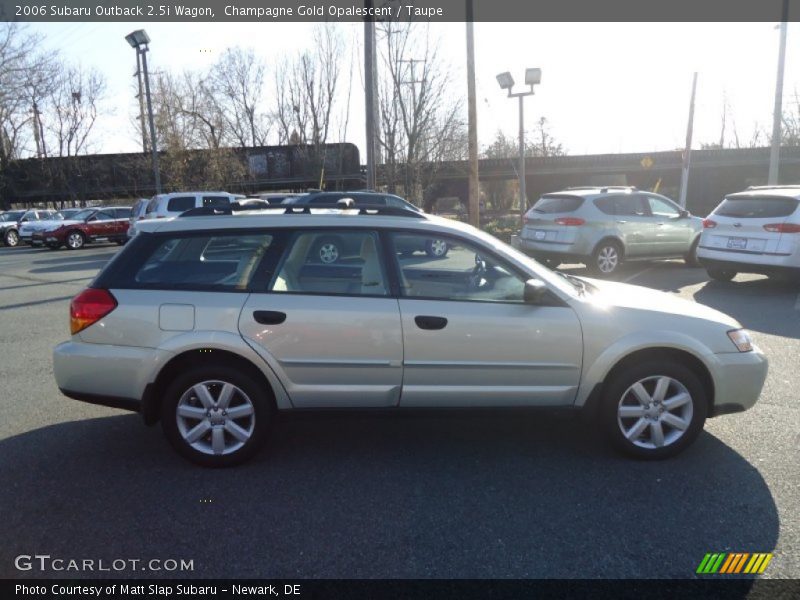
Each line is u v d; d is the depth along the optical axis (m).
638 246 12.95
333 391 4.29
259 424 4.29
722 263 11.13
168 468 4.35
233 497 3.93
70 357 4.27
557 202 12.95
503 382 4.34
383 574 3.15
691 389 4.36
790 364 6.71
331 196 15.74
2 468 4.36
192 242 4.39
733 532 3.50
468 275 4.43
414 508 3.79
